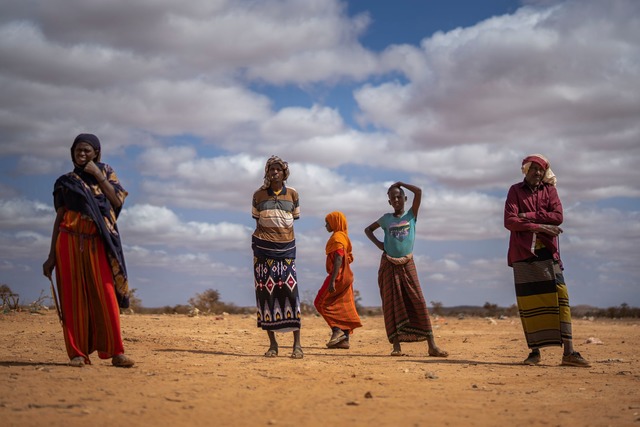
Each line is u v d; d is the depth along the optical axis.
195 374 6.69
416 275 10.19
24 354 8.29
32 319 14.58
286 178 9.52
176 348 10.01
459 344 12.58
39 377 6.08
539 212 8.78
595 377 7.57
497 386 6.71
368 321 21.39
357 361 8.80
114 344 6.98
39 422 4.36
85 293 6.94
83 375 6.28
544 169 8.94
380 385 6.44
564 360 8.76
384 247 10.37
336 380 6.66
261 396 5.57
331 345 11.49
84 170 6.93
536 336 8.80
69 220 6.87
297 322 9.16
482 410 5.30
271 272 9.24
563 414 5.21
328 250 11.41
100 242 7.01
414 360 9.29
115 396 5.32
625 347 12.00
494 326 18.34
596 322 25.23
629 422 4.93
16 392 5.32
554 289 8.77
